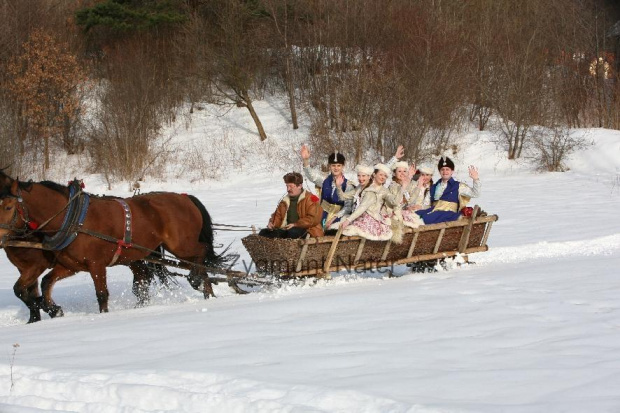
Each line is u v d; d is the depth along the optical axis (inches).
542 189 1035.9
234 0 1465.3
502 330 284.8
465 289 374.9
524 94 1322.6
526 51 1395.2
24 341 305.4
